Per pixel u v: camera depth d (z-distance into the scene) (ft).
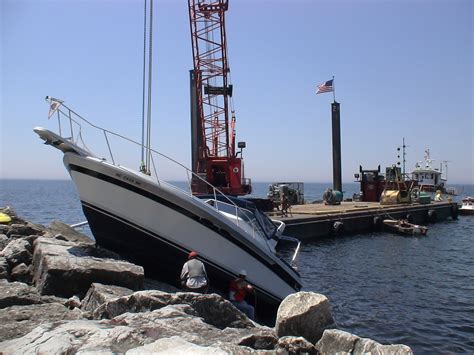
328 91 173.17
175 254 33.58
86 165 31.73
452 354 34.30
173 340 16.83
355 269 69.46
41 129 29.86
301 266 71.77
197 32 138.10
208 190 107.86
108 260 29.55
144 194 32.19
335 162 172.86
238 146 124.67
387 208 133.08
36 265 30.66
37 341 17.26
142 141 34.68
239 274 34.45
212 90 138.62
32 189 589.32
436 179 226.99
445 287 57.16
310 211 117.80
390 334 38.73
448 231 126.62
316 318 22.25
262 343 20.27
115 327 18.34
